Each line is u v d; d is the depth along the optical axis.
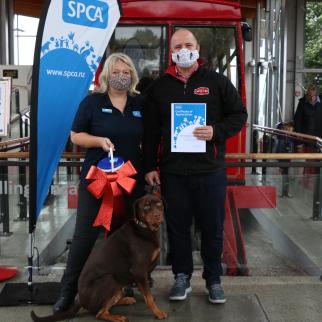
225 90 3.67
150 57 6.06
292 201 4.92
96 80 4.77
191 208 3.85
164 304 3.87
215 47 6.10
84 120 3.62
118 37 6.04
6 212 4.73
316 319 3.64
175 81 3.66
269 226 4.96
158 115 3.74
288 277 4.50
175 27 6.05
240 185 4.90
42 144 3.68
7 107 4.31
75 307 3.61
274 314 3.71
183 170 3.71
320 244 4.95
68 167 4.71
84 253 3.69
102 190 3.51
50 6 3.55
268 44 8.41
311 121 9.54
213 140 3.65
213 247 3.84
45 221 4.75
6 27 9.91
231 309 3.79
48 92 3.64
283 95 9.21
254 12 8.55
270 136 8.14
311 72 12.77
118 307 3.81
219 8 6.08
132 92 3.71
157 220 3.40
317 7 12.63
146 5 6.04
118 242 3.52
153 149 3.78
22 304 3.87
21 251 4.72
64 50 3.69
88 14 3.78
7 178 4.69
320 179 4.90
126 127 3.62
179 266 3.94
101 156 3.63
